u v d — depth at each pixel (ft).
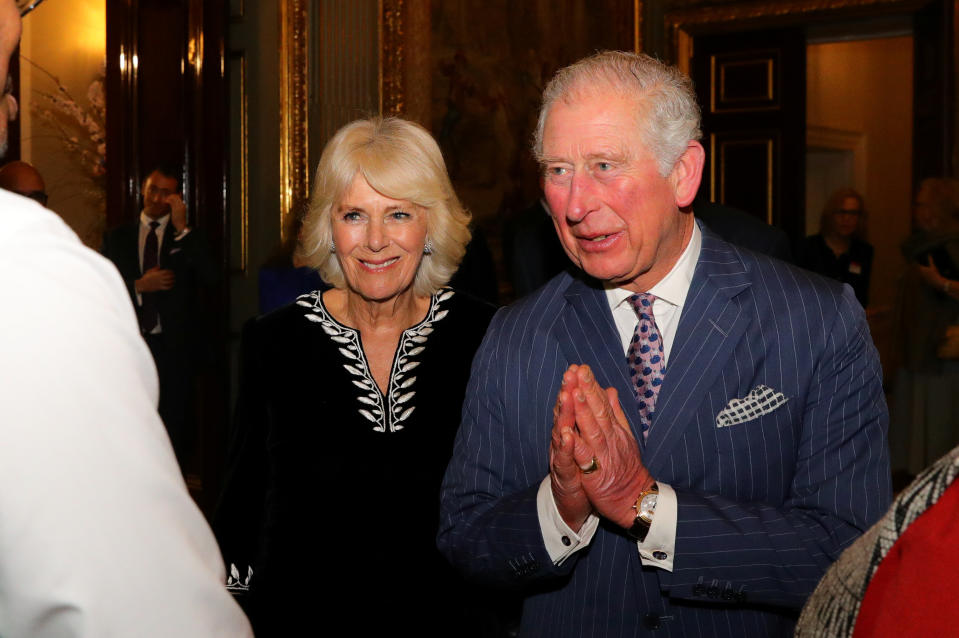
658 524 4.53
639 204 4.62
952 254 19.38
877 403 4.93
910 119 36.68
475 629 6.41
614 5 27.40
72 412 2.49
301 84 18.58
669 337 5.14
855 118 37.52
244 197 18.97
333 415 6.50
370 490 6.39
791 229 26.66
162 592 2.57
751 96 26.99
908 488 2.60
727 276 5.06
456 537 5.26
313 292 7.03
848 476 4.74
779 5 25.76
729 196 27.40
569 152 4.62
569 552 4.77
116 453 2.54
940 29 23.58
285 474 6.47
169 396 17.79
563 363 5.23
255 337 6.79
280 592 6.35
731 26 26.63
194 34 18.19
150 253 18.12
